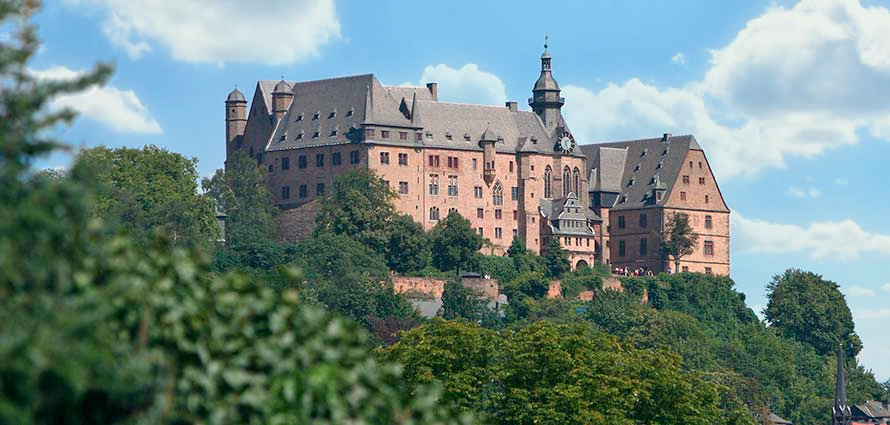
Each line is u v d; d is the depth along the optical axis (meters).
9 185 47.84
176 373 52.88
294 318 57.50
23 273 47.00
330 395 54.56
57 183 48.91
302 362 55.69
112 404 49.34
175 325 52.91
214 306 55.75
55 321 46.16
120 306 51.09
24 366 44.78
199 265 57.34
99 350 47.19
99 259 50.31
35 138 49.56
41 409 46.81
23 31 50.44
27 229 47.47
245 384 53.94
